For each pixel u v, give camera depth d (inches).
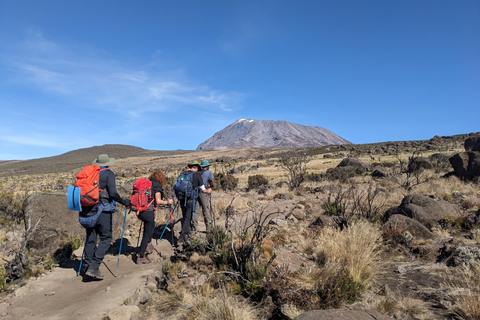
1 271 189.2
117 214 289.6
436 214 319.3
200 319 143.9
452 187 567.5
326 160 2568.9
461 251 223.6
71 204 177.5
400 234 274.5
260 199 605.3
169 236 282.5
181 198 247.3
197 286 172.6
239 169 2400.3
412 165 992.9
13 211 444.1
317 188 706.8
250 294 168.7
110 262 221.0
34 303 158.4
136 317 145.3
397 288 188.4
